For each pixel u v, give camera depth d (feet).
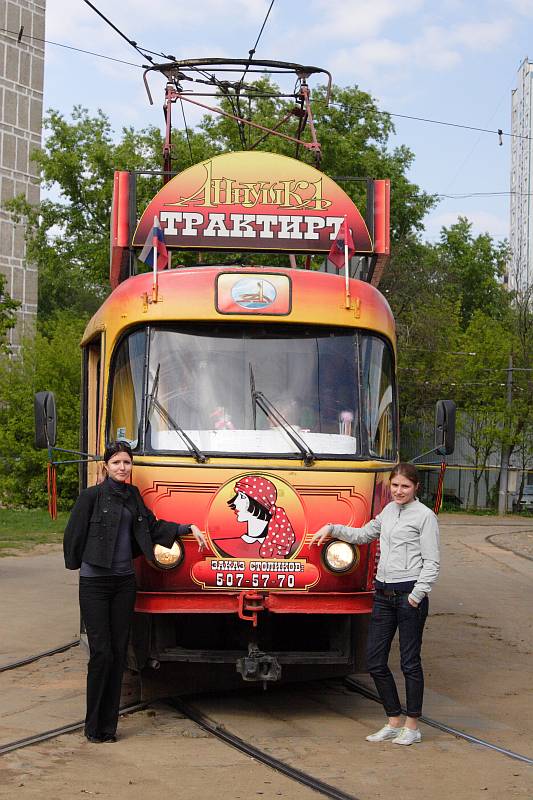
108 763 21.35
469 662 35.60
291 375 26.35
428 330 165.89
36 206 135.03
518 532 116.37
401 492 24.07
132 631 26.04
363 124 141.38
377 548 25.63
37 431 28.07
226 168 33.17
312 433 25.94
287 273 26.81
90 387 33.06
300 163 33.35
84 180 125.39
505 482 161.27
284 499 25.05
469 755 22.68
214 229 32.99
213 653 25.44
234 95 44.14
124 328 26.73
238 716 26.07
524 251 341.41
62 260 128.67
